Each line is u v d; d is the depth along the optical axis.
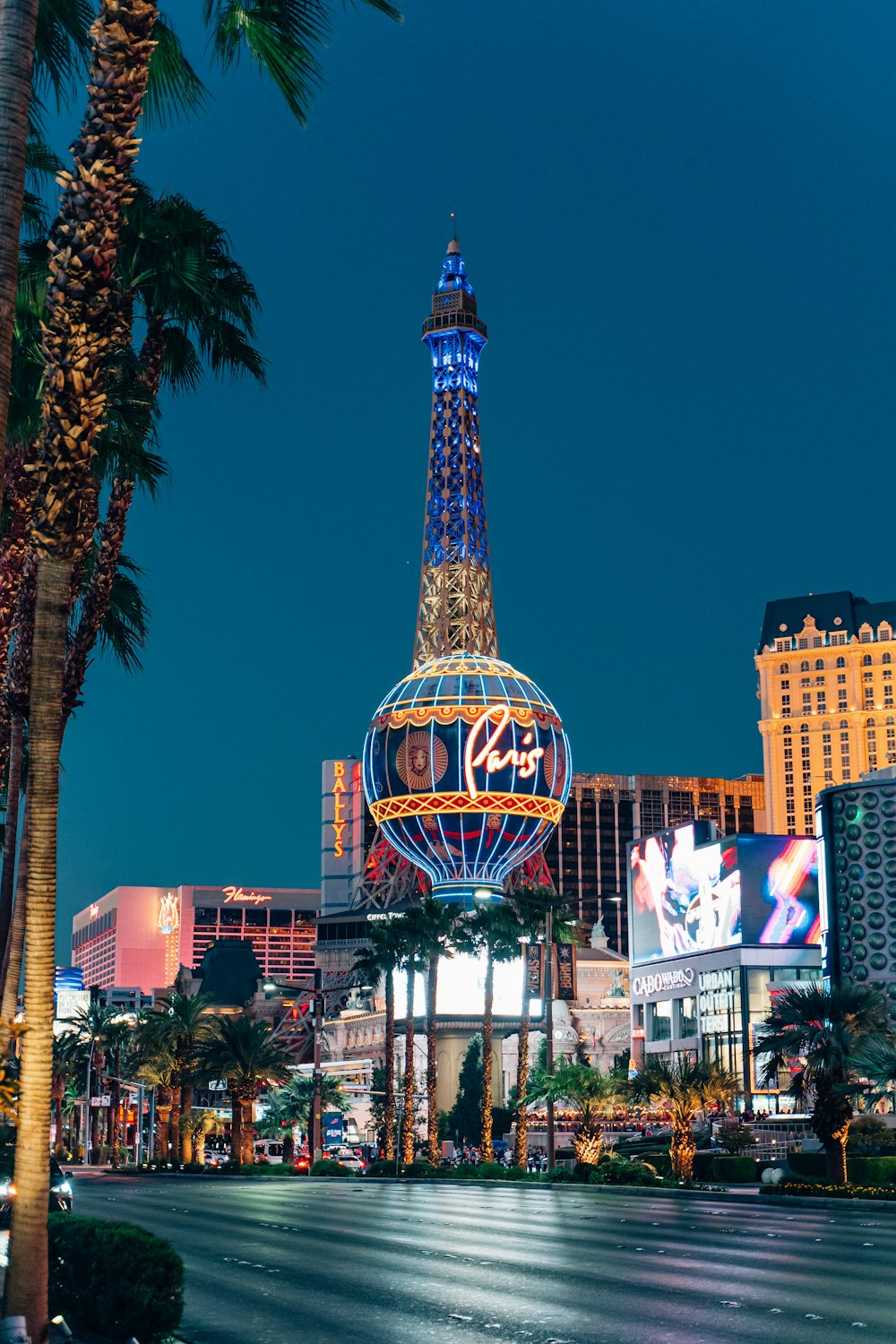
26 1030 19.17
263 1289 28.75
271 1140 148.00
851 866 135.38
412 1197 64.06
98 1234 22.48
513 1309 25.25
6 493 29.77
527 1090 96.69
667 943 182.12
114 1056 147.00
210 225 29.70
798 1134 105.38
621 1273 30.55
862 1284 28.27
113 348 20.30
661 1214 50.03
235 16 19.45
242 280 30.38
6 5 17.30
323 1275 31.11
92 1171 123.38
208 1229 44.72
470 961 193.25
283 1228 44.88
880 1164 70.31
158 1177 100.62
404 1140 103.12
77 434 19.77
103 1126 173.75
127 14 18.97
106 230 19.45
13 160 17.06
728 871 167.38
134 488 31.56
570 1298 26.58
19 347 28.17
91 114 19.19
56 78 22.83
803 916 164.75
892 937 131.75
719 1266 31.83
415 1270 31.88
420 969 107.81
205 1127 147.62
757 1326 22.78
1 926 32.62
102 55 18.98
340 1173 99.44
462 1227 44.09
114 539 31.36
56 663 19.98
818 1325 22.83
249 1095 108.38
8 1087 18.09
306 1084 120.00
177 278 27.86
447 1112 152.75
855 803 136.00
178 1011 118.75
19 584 32.31
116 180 19.39
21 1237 18.69
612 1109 88.19
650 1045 184.38
